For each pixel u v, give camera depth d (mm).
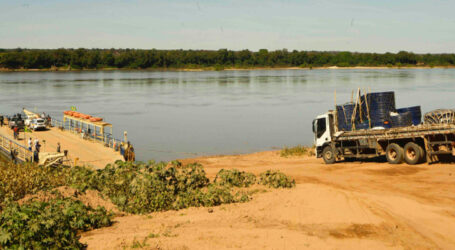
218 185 15820
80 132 40688
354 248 9320
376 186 16656
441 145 19484
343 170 21109
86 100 85812
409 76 160500
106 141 35781
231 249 9078
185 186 15758
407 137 20281
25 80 159250
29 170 19016
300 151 30797
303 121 55250
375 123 22844
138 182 14531
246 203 13594
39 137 38812
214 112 66188
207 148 37938
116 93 102812
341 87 109938
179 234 10094
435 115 22266
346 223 10961
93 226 11195
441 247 9406
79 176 17469
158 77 184750
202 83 138875
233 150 36719
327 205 12570
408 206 12586
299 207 12547
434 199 13961
